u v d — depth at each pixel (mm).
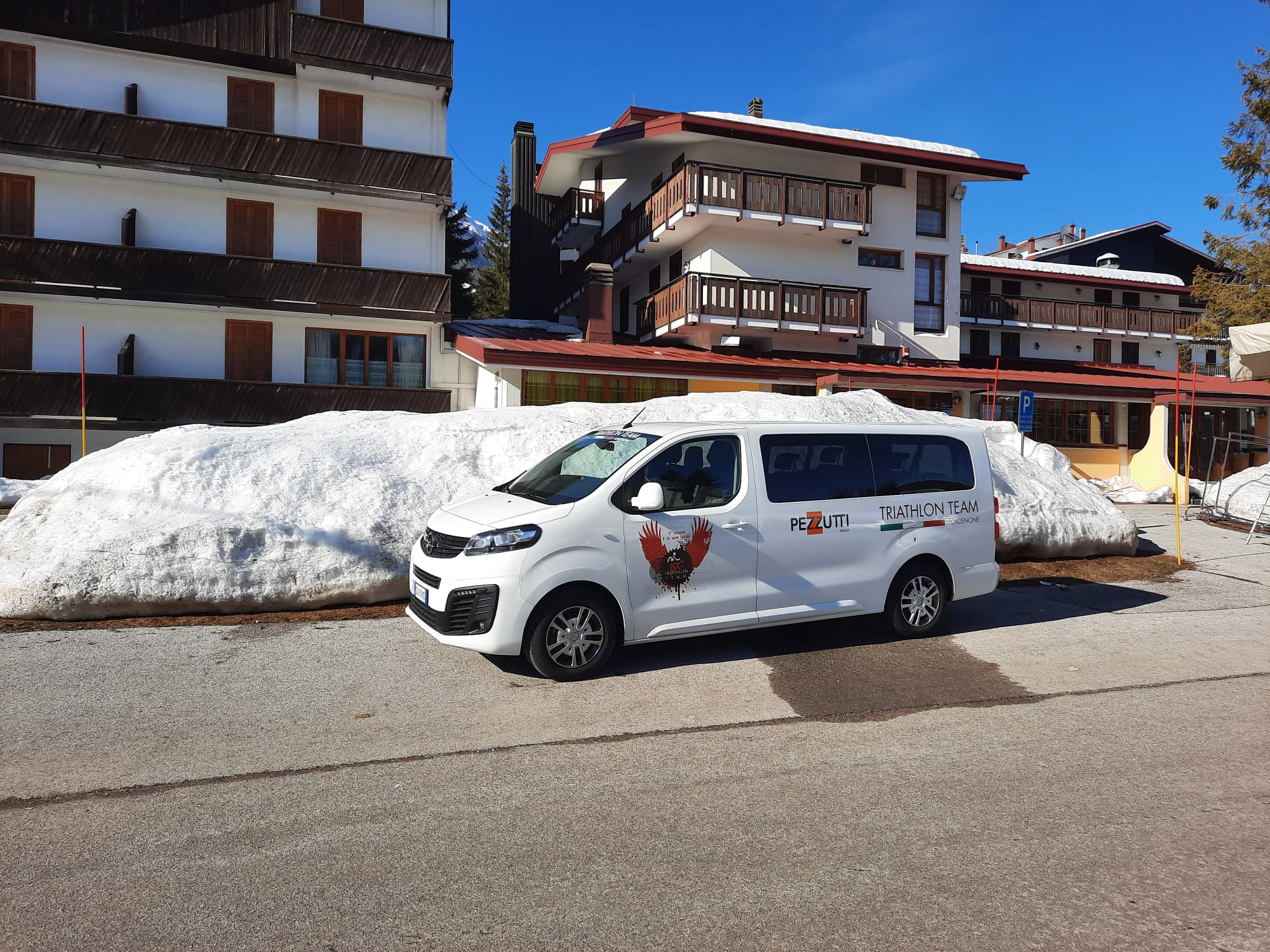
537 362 18078
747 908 2861
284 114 21062
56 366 19109
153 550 6867
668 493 5609
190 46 19922
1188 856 3262
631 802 3688
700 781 3926
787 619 5906
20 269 18125
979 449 6949
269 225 20875
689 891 2965
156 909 2811
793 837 3379
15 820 3455
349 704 4910
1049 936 2715
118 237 19734
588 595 5344
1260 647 6449
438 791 3785
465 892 2945
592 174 28281
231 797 3703
